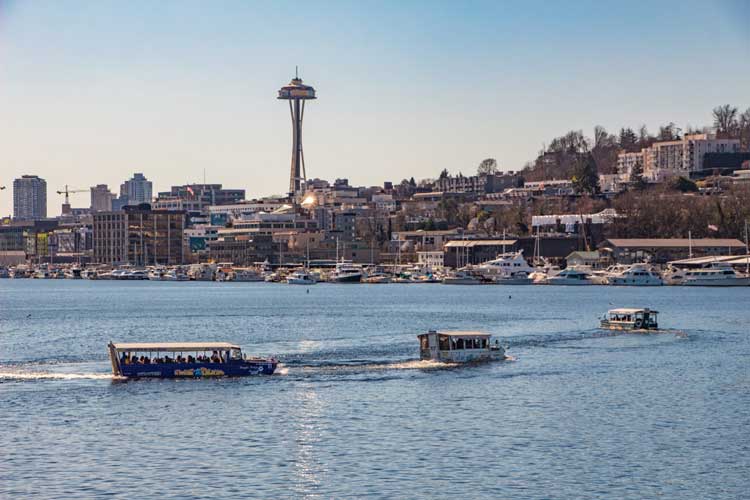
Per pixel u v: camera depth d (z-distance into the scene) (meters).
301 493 118.44
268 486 120.94
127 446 138.38
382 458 132.25
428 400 167.25
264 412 158.00
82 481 123.06
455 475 124.81
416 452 134.88
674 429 147.12
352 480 122.94
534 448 136.75
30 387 177.75
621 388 178.88
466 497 116.88
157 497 117.06
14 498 116.81
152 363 186.62
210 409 160.12
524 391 175.38
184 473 126.06
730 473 125.50
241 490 119.62
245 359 191.62
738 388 179.00
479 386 180.00
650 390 177.12
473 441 140.38
